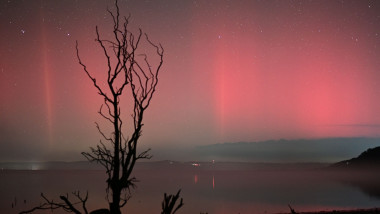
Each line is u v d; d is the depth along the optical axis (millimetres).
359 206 91938
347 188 161500
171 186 179750
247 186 180875
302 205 96312
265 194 134875
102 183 189125
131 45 5594
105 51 5387
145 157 4918
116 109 5059
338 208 86750
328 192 141500
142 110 5211
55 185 174375
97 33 5477
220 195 130375
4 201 103188
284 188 165750
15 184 184625
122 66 5379
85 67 5305
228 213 80125
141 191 145125
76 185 174125
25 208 87250
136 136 4996
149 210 84875
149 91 5383
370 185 175750
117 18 5633
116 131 4961
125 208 88938
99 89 5156
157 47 5738
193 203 102812
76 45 5449
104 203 94438
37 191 136875
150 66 5574
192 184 196125
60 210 82500
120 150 4898
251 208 90438
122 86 5203
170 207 4660
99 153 4934
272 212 81312
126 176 4738
